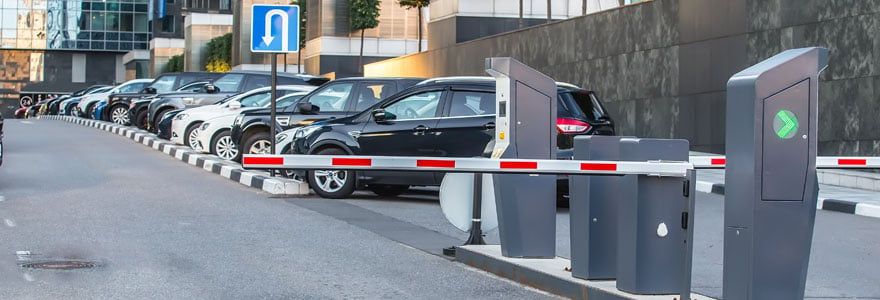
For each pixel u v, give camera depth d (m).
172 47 111.31
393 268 9.04
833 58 21.67
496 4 45.47
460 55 42.00
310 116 18.66
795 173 6.11
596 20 31.12
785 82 6.06
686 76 26.73
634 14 29.09
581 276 7.83
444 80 15.20
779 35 23.30
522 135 8.66
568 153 13.63
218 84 29.09
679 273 7.15
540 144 8.71
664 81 27.72
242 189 15.90
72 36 115.31
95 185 15.84
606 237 7.79
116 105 36.69
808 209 6.14
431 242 10.73
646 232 7.12
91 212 12.41
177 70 108.69
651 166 6.98
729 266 6.26
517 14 45.75
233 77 29.11
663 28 27.75
